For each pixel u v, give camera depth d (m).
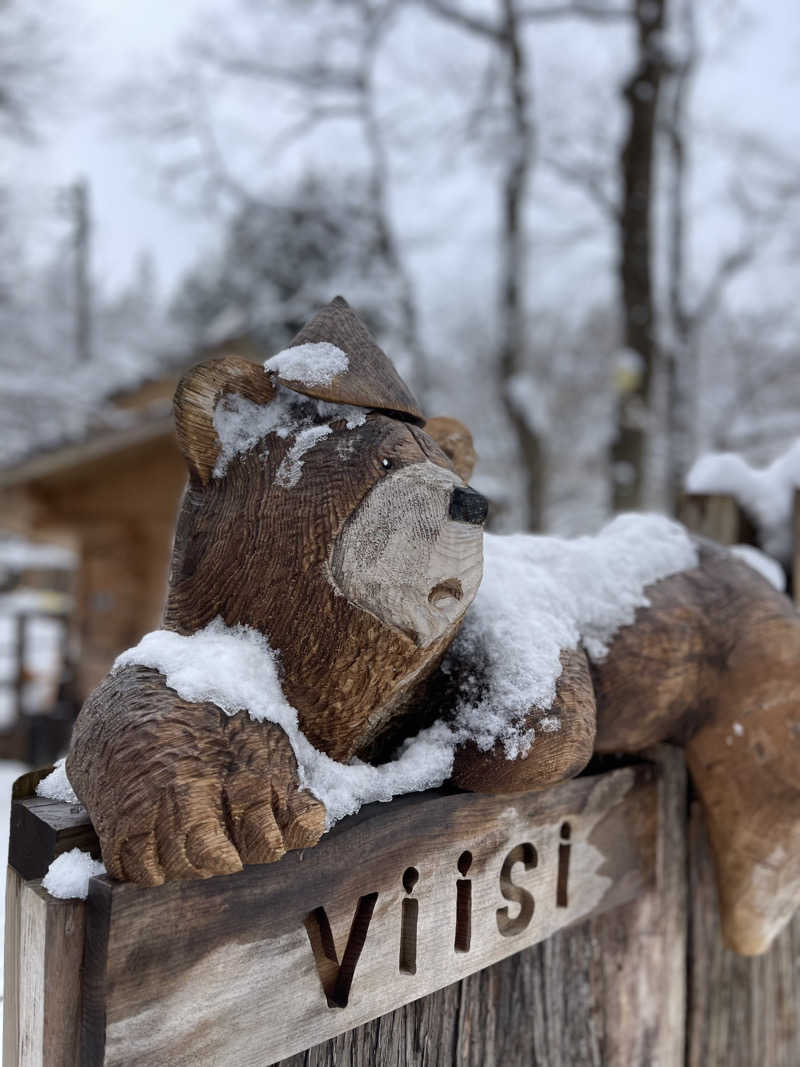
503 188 9.55
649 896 1.59
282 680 0.98
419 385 10.96
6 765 5.92
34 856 0.91
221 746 0.85
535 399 9.39
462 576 1.01
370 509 0.96
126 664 0.92
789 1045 1.97
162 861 0.80
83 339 16.09
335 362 1.04
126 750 0.82
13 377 12.71
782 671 1.47
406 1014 1.19
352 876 1.02
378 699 1.00
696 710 1.54
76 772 0.87
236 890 0.90
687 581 1.57
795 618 1.57
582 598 1.40
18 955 0.92
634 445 7.85
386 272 10.88
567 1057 1.45
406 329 10.96
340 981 1.03
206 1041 0.88
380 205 10.78
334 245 11.95
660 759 1.59
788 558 2.19
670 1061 1.66
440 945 1.14
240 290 13.71
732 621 1.54
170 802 0.79
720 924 1.75
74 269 16.45
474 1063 1.29
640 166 8.00
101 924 0.81
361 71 10.10
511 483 14.20
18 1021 0.89
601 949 1.51
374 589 0.95
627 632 1.42
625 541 1.55
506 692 1.14
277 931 0.95
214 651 0.93
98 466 7.19
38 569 12.03
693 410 9.16
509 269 9.59
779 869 1.54
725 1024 1.79
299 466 1.00
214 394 1.05
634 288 8.00
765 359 11.67
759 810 1.51
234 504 1.03
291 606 0.97
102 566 7.27
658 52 7.88
